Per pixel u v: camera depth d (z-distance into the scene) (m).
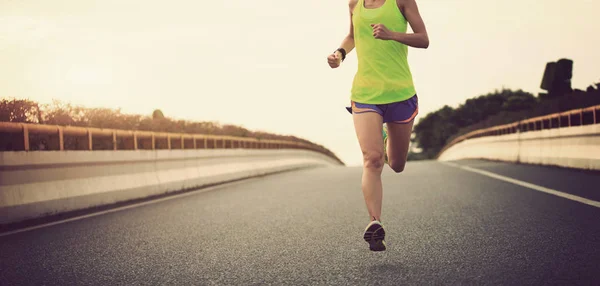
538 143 14.86
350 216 6.53
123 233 5.98
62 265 4.43
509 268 3.64
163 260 4.46
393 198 7.95
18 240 5.78
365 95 4.45
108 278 3.94
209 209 7.91
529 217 5.64
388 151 4.88
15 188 7.24
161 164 11.32
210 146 17.00
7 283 3.89
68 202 8.16
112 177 9.47
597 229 4.82
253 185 12.47
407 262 3.98
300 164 26.16
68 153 8.26
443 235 4.93
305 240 5.07
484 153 23.80
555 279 3.32
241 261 4.30
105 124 11.02
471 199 7.39
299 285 3.52
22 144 8.34
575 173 10.58
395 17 4.43
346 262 4.09
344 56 4.88
